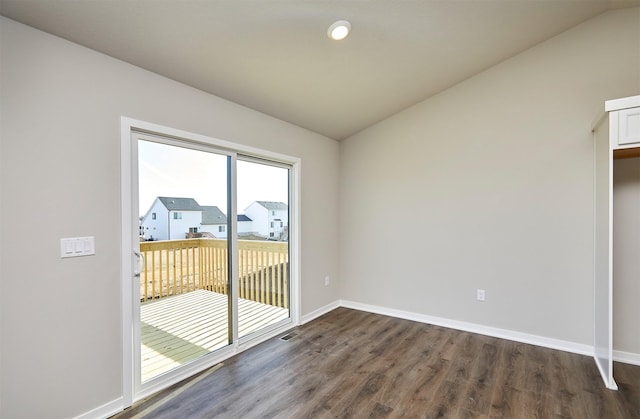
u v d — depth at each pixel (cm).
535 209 296
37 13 159
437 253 350
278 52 232
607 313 226
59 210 175
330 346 294
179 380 233
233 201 286
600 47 268
